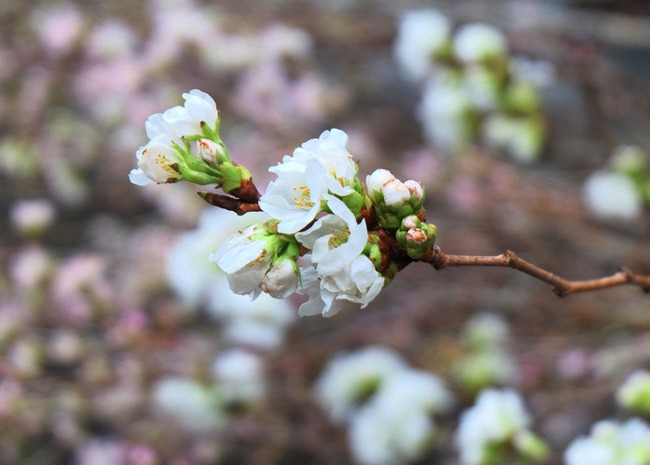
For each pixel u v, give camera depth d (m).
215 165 0.65
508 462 0.89
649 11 1.66
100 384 1.34
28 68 1.76
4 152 1.74
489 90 1.24
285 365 1.36
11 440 1.39
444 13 1.73
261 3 1.81
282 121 1.59
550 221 1.48
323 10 1.79
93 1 1.79
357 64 1.86
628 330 1.35
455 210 1.55
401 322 1.46
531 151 1.28
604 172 1.38
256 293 0.65
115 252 1.73
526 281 1.51
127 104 1.66
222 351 1.39
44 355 1.41
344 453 1.34
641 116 1.53
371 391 1.23
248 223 1.22
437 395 1.19
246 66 1.59
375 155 1.61
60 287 1.42
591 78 1.40
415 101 1.81
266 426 1.34
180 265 1.25
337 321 1.56
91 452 1.41
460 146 1.40
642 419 0.86
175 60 1.60
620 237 1.52
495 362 1.26
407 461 1.22
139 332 1.34
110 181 1.92
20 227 1.55
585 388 1.28
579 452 0.83
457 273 1.55
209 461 1.37
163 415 1.35
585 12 1.68
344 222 0.64
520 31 1.56
